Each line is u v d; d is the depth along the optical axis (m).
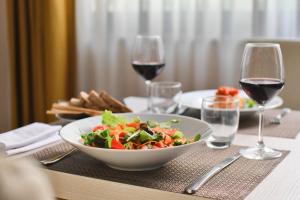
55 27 3.19
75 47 3.30
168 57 3.11
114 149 1.05
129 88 3.29
